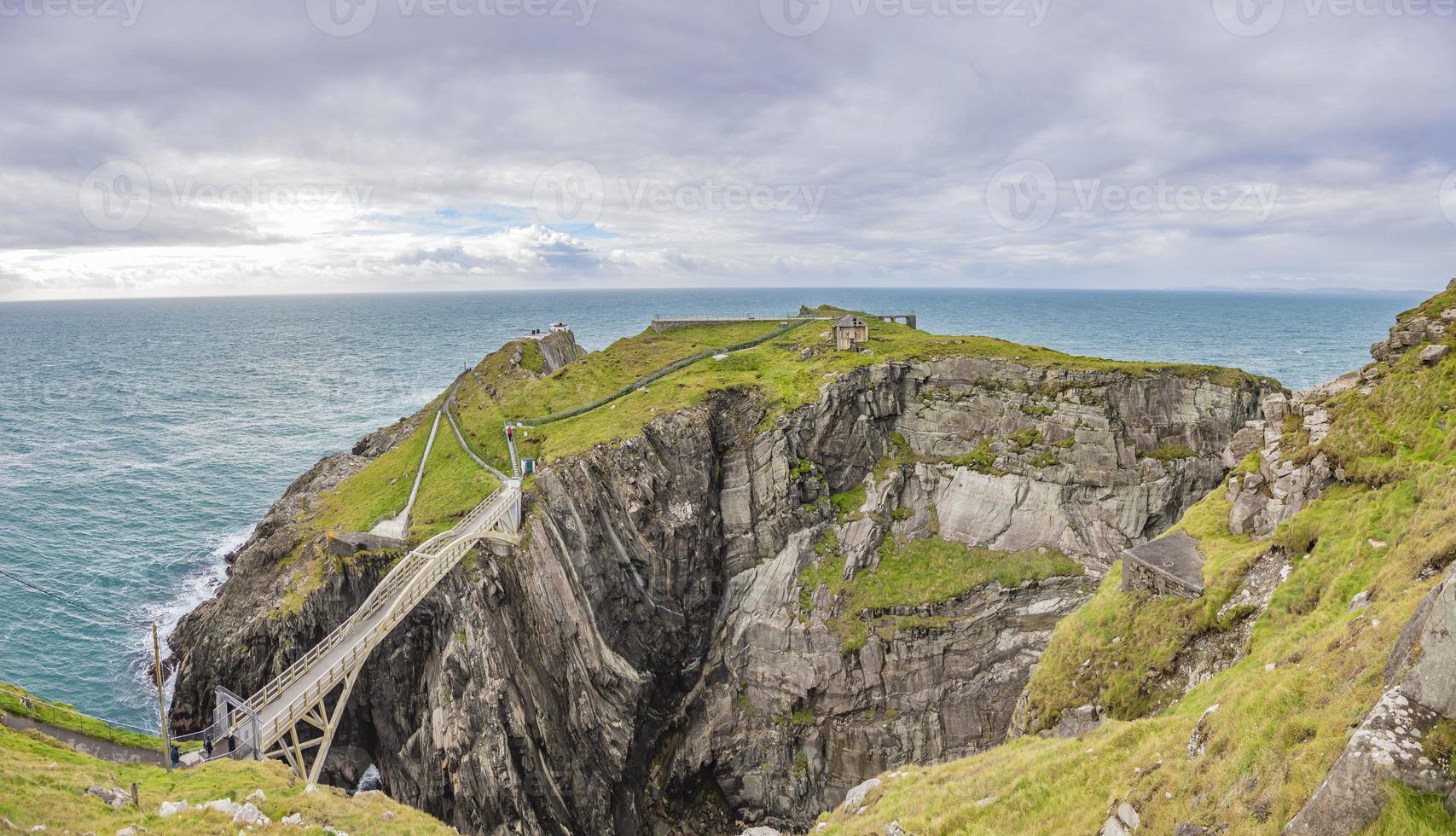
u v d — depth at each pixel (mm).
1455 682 15898
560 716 67688
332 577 72250
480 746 60250
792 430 91375
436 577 61688
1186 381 88000
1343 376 49406
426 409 134750
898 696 76500
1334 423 44938
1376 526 35562
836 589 83188
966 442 94500
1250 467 49625
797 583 85000
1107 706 40875
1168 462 86062
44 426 180500
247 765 39094
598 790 67938
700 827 74000
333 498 95500
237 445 166125
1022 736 44375
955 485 91875
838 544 88375
